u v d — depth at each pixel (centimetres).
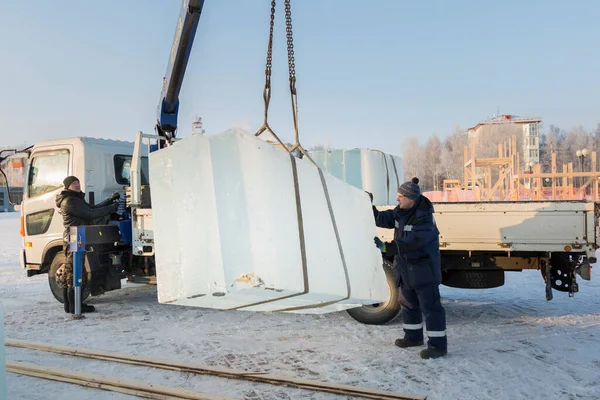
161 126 723
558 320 531
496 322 530
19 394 345
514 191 1878
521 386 343
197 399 323
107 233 621
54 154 697
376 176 679
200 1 587
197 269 268
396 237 428
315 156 689
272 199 276
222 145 279
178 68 658
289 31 358
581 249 480
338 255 283
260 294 260
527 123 7812
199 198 275
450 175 7288
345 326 527
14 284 847
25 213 716
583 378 356
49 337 497
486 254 521
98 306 658
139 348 455
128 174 742
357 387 337
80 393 346
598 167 7619
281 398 330
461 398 324
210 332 512
